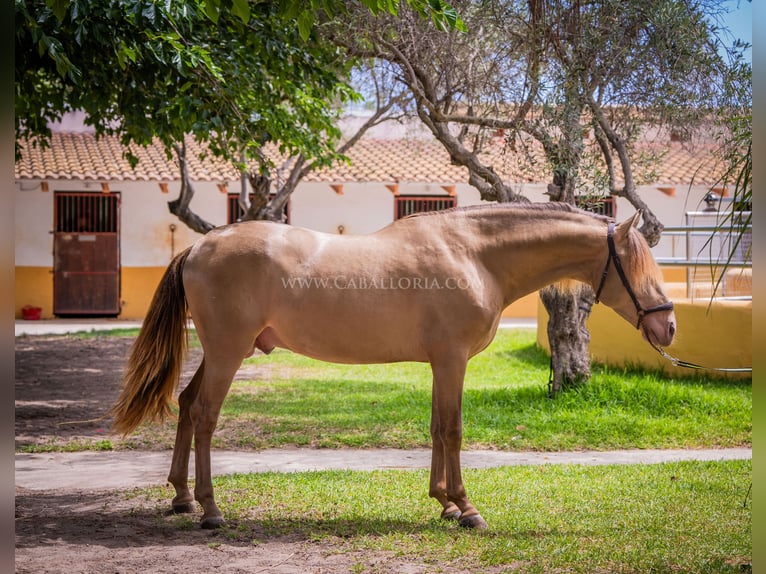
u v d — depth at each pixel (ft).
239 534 16.47
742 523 17.46
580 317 33.81
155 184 74.79
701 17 27.45
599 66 27.73
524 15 28.66
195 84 26.40
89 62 26.37
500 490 20.45
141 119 28.09
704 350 39.32
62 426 29.86
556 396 33.22
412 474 22.11
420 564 14.65
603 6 27.25
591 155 29.91
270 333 18.11
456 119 29.68
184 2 22.45
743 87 26.58
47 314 74.38
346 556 15.10
